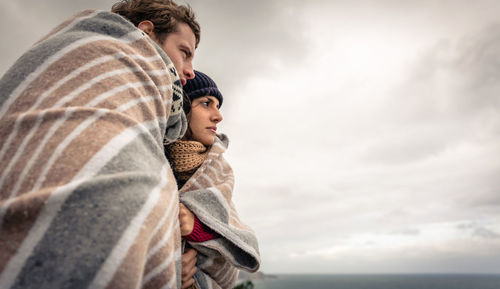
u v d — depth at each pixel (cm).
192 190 154
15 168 55
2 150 58
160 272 61
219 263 146
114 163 58
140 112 74
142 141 68
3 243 48
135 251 53
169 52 128
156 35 129
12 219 48
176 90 107
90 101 65
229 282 154
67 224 49
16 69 70
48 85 66
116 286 49
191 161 162
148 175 62
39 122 59
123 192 56
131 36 87
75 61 70
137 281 52
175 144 162
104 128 61
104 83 69
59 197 49
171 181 75
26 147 57
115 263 50
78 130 59
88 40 75
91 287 48
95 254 49
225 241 142
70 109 60
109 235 51
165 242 63
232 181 168
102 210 52
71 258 48
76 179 53
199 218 134
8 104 65
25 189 53
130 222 54
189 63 135
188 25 136
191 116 186
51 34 81
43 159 55
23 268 47
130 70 77
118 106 68
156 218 60
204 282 142
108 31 84
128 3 136
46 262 48
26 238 48
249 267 144
